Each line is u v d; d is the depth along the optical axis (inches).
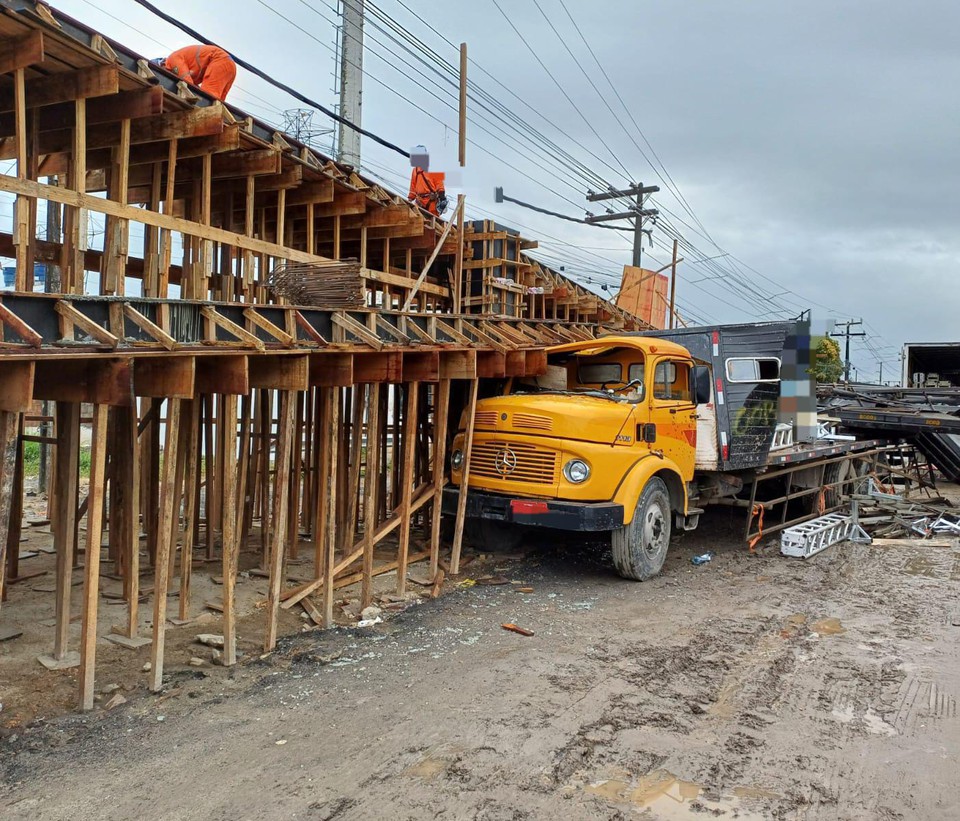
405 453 291.6
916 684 207.5
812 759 164.7
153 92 227.1
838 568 348.5
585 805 145.5
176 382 191.6
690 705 192.2
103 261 248.2
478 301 405.1
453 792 149.5
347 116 514.6
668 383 351.9
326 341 242.5
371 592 285.1
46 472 502.0
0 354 148.0
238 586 297.1
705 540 409.7
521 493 313.9
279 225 300.4
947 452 546.6
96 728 175.3
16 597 275.4
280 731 175.5
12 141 273.6
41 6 191.0
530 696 196.5
